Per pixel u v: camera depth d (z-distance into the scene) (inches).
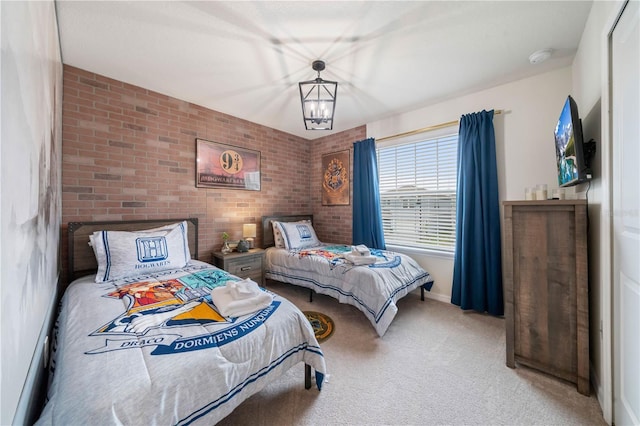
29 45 31.8
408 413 51.6
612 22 46.9
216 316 51.8
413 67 86.4
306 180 170.6
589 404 53.7
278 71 87.7
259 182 142.0
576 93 79.4
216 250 122.1
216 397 38.6
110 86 90.7
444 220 118.3
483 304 100.3
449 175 116.4
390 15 62.4
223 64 83.2
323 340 81.2
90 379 32.9
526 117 94.7
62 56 77.4
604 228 50.6
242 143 133.6
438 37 71.1
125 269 78.2
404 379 62.1
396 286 91.7
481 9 61.0
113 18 62.4
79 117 84.0
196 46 73.9
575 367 58.7
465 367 66.9
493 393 57.2
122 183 93.3
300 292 127.5
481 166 100.9
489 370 65.6
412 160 128.1
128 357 37.7
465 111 108.9
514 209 66.7
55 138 60.2
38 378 37.6
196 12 60.9
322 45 73.9
